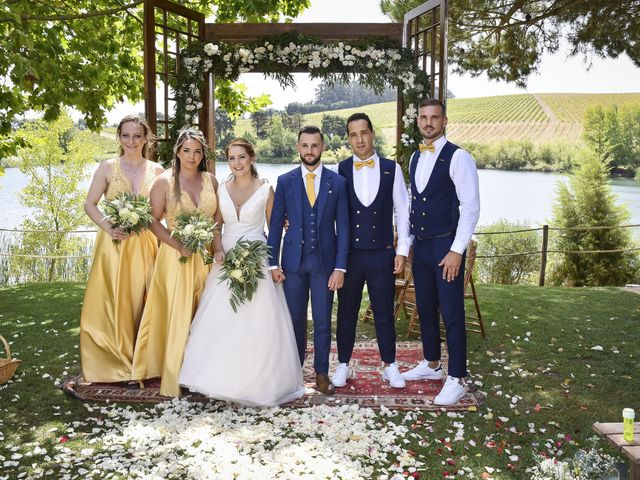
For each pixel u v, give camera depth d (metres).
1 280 9.96
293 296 3.75
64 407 3.57
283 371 3.58
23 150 13.81
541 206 21.22
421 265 3.80
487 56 9.02
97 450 2.98
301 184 3.70
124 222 3.60
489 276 10.56
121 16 8.55
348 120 3.70
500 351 4.68
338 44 5.76
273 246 3.73
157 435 3.12
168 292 3.81
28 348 4.77
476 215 3.54
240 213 3.75
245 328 3.53
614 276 10.74
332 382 3.88
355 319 3.90
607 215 10.87
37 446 3.03
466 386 3.83
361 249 3.73
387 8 7.88
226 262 3.53
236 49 5.71
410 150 5.85
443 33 5.23
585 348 4.70
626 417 2.26
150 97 5.08
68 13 7.78
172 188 3.81
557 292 7.08
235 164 3.70
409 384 3.95
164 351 3.83
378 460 2.87
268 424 3.27
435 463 2.88
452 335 3.62
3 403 3.61
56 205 14.27
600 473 2.48
